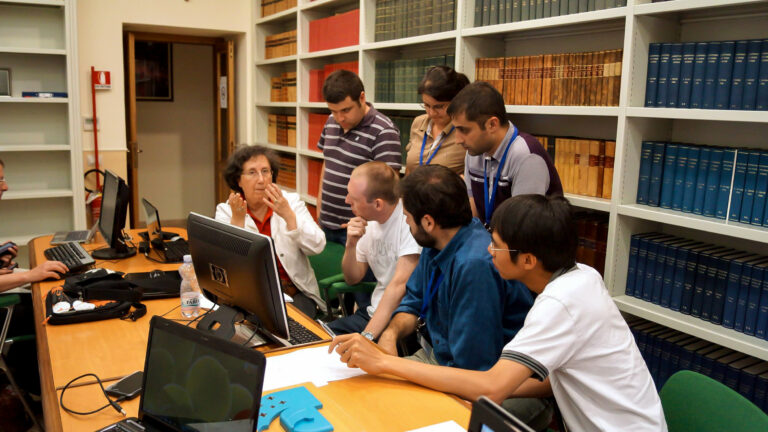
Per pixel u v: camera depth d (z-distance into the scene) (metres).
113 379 1.49
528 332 1.30
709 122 2.47
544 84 2.77
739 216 2.17
